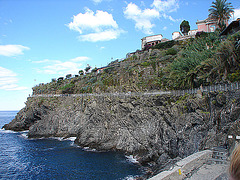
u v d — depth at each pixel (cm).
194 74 3972
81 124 6081
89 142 5203
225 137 2103
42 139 6450
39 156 4378
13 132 8081
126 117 5031
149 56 7600
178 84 4531
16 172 3425
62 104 7625
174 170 1165
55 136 6738
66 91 8619
